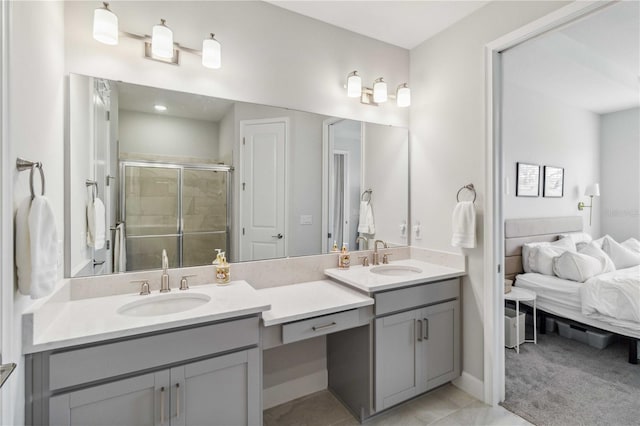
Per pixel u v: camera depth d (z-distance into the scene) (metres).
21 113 1.01
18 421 1.00
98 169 1.57
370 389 1.81
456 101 2.20
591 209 4.66
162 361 1.22
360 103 2.37
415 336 1.95
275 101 2.03
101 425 1.13
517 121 3.71
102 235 1.57
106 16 1.41
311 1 1.97
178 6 1.74
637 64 3.40
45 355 1.07
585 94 4.01
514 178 3.70
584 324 2.84
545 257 3.28
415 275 2.02
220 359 1.33
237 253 1.93
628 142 4.55
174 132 1.75
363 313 1.77
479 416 1.88
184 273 1.75
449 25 2.23
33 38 1.11
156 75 1.70
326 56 2.21
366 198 2.39
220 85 1.86
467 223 2.04
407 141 2.57
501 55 2.00
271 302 1.70
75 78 1.50
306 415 1.93
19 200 1.00
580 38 2.78
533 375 2.34
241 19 1.91
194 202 1.81
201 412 1.30
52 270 1.07
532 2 1.74
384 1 1.96
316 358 2.19
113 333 1.13
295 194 2.11
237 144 1.92
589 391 2.12
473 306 2.10
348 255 2.21
